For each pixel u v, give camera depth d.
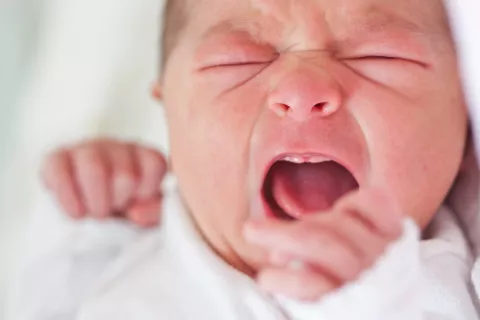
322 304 0.65
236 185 0.85
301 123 0.79
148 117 1.34
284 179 0.84
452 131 0.86
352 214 0.63
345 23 0.84
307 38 0.84
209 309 0.90
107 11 1.38
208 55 0.88
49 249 1.12
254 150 0.83
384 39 0.84
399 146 0.82
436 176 0.85
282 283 0.60
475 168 0.92
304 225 0.62
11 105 1.36
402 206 0.83
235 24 0.87
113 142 1.11
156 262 0.99
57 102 1.35
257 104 0.85
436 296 0.82
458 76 0.86
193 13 0.92
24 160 1.33
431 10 0.86
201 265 0.91
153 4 1.37
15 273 1.24
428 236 0.92
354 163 0.80
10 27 1.38
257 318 0.85
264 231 0.61
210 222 0.90
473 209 0.94
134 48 1.37
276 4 0.85
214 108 0.87
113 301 0.95
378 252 0.63
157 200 1.10
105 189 1.07
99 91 1.35
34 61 1.38
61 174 1.07
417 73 0.84
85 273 1.10
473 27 0.81
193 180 0.90
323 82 0.79
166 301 0.92
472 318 0.82
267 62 0.86
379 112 0.82
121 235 1.10
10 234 1.31
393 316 0.63
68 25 1.38
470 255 0.91
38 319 1.09
